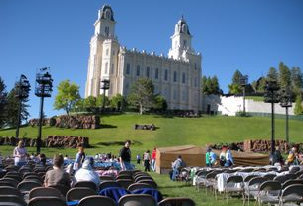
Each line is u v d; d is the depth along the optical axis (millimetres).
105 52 140625
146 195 7191
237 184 14305
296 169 16703
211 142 70188
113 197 8547
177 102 147375
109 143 67500
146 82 114438
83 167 11320
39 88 38281
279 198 10820
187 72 151250
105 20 152125
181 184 21000
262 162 31219
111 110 112875
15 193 8406
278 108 128750
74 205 8219
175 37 168375
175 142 70312
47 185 10172
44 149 57625
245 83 123938
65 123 83812
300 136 76625
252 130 83875
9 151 51719
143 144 68125
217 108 146750
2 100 96000
